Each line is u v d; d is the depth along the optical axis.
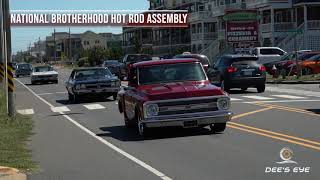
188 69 15.01
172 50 100.31
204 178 9.43
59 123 18.89
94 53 111.44
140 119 14.09
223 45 74.12
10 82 19.78
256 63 28.39
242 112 19.08
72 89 27.34
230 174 9.64
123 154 12.15
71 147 13.45
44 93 36.66
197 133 14.65
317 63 40.31
